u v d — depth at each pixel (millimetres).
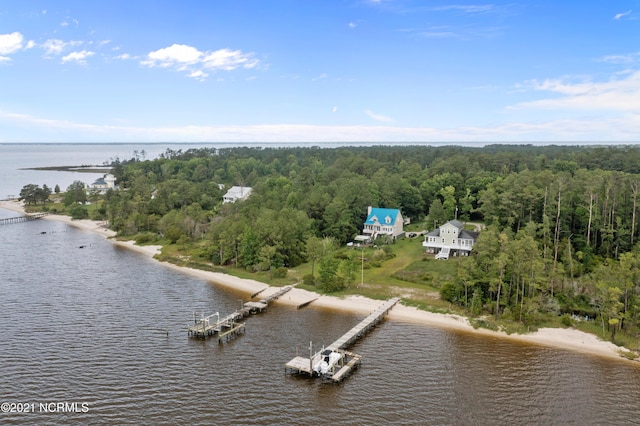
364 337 63438
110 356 56062
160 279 91250
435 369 54375
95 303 75375
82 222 163500
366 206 127500
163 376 51500
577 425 43656
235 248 100125
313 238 95875
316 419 43969
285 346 60406
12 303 74125
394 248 110062
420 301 75688
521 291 69562
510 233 88125
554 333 63500
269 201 128875
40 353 56219
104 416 43375
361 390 49531
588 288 71375
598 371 53875
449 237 102438
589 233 89750
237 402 46562
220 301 78188
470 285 71500
